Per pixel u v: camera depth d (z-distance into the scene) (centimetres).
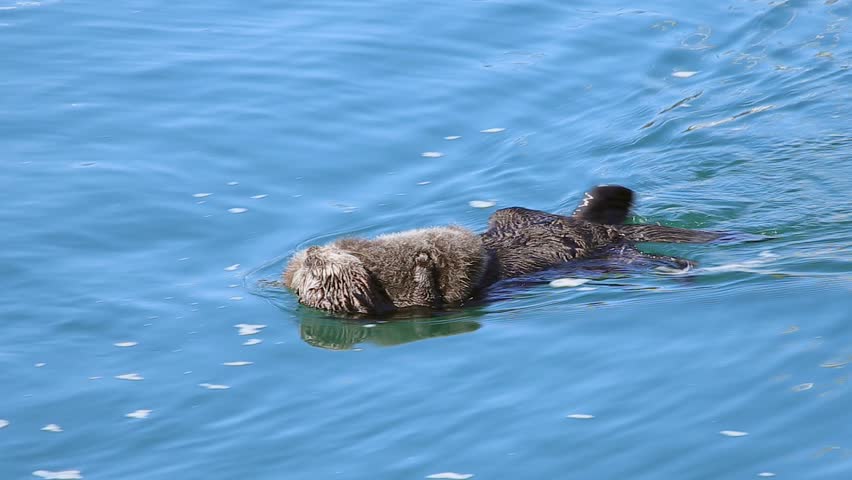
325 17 4912
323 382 2414
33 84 4225
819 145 3631
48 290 2895
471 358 2475
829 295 2580
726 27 4738
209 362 2527
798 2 4897
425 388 2350
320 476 2044
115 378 2462
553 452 2058
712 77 4291
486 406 2247
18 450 2188
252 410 2308
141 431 2244
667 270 2880
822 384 2191
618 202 3198
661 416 2145
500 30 4784
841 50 4381
